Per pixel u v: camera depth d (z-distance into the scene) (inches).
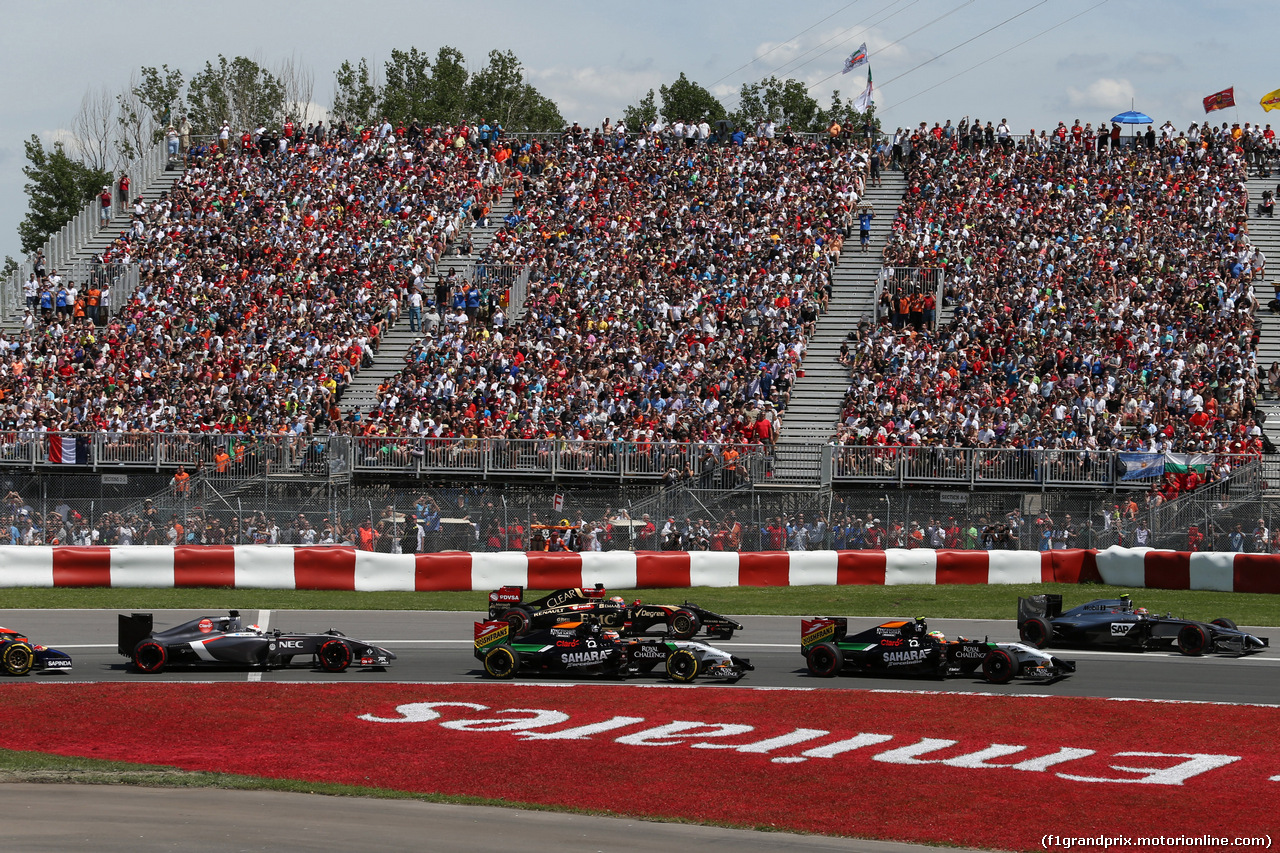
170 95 3939.5
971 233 2004.2
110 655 974.4
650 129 2400.3
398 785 627.5
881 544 1403.8
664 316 1887.3
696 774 652.1
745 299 1892.2
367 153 2365.9
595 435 1632.6
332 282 2032.5
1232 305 1806.1
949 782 638.5
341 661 921.5
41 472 1636.3
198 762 668.7
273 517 1384.1
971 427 1578.5
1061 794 618.2
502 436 1630.2
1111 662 967.6
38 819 526.6
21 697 813.9
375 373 1894.7
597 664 895.7
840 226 2087.8
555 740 724.7
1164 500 1392.7
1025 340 1750.7
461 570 1328.7
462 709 800.3
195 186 2320.4
